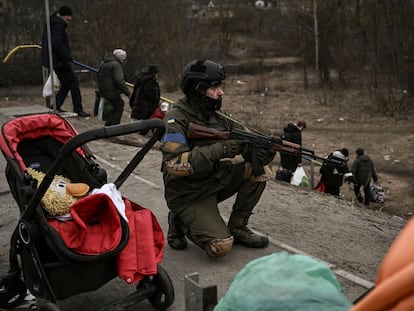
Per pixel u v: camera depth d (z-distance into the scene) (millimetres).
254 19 30609
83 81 20203
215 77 4168
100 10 20219
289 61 26531
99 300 3934
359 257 4789
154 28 21234
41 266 3234
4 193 6359
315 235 5285
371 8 20188
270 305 1370
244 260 4539
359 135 15055
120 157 8133
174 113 4254
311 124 16312
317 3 22641
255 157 4211
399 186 11219
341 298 1388
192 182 4293
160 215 5684
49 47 9031
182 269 4391
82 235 3219
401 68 18375
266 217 5738
